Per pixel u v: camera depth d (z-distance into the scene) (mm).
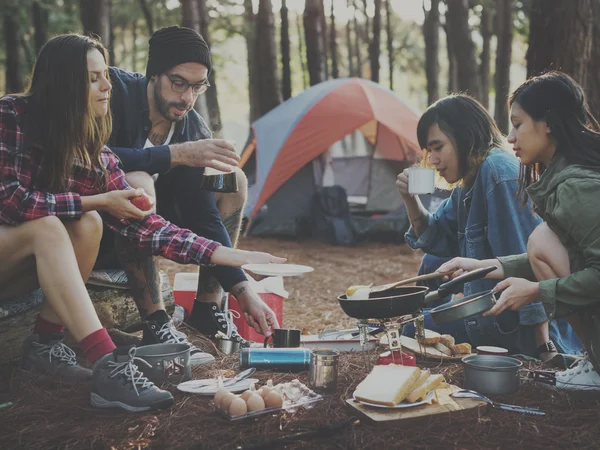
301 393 2674
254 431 2357
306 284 6828
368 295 2891
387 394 2439
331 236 10102
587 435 2334
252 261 2834
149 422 2430
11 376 2896
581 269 2609
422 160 3756
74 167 2811
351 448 2215
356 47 19078
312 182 10602
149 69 3410
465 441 2277
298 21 19609
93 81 2719
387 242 10406
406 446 2234
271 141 10172
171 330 3168
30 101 2717
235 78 30062
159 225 2957
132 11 18516
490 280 3311
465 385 2787
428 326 3570
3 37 14773
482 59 16422
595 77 5621
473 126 3363
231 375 2959
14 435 2344
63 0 15398
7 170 2639
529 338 3305
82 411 2555
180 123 3623
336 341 3447
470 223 3416
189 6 9992
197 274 3996
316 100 10141
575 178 2521
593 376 2703
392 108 10273
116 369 2545
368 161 11422
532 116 2703
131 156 3172
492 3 17156
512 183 3271
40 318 2965
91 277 3400
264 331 3379
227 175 3328
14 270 2676
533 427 2395
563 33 5602
